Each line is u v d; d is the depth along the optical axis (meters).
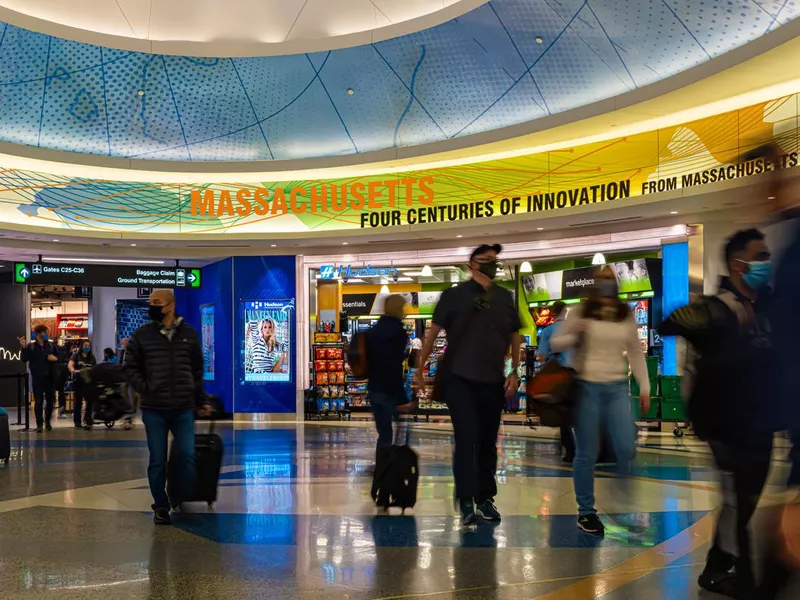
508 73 12.84
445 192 14.67
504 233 14.55
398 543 4.95
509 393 5.73
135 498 6.85
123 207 15.56
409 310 18.42
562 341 5.25
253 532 5.36
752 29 9.62
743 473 3.15
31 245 15.01
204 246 16.08
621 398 5.20
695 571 4.17
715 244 12.12
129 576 4.28
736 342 2.87
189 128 15.32
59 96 14.08
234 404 16.61
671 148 11.93
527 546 4.81
